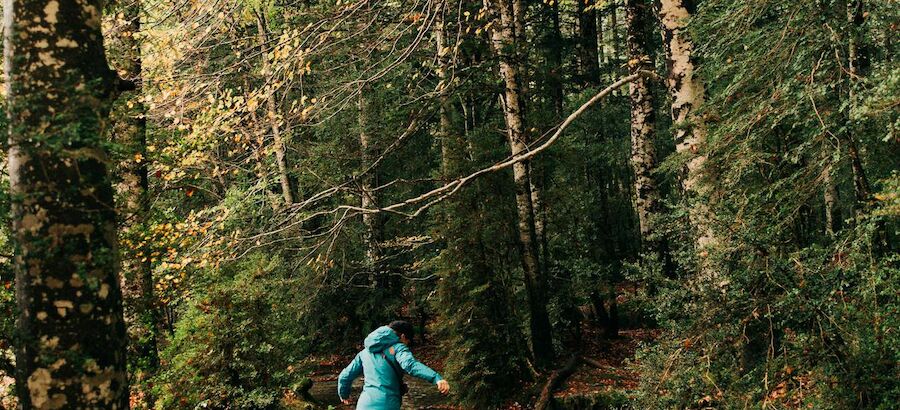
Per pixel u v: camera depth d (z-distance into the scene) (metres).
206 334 9.89
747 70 6.02
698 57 6.64
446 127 13.81
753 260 5.46
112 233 3.39
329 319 17.97
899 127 4.66
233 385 10.05
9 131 3.11
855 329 4.93
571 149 15.98
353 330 18.53
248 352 10.17
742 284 5.52
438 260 13.59
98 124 3.17
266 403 9.88
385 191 17.81
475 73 12.60
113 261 3.36
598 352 15.10
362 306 17.83
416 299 19.19
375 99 15.83
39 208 3.13
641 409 5.95
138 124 7.61
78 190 3.20
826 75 5.83
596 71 22.34
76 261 3.18
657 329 16.86
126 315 7.75
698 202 5.94
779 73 5.94
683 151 6.53
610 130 21.33
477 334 13.09
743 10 5.91
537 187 15.52
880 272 4.86
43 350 3.12
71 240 3.17
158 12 8.09
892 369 4.81
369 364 5.70
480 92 13.27
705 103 6.33
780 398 5.24
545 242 15.43
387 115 12.21
